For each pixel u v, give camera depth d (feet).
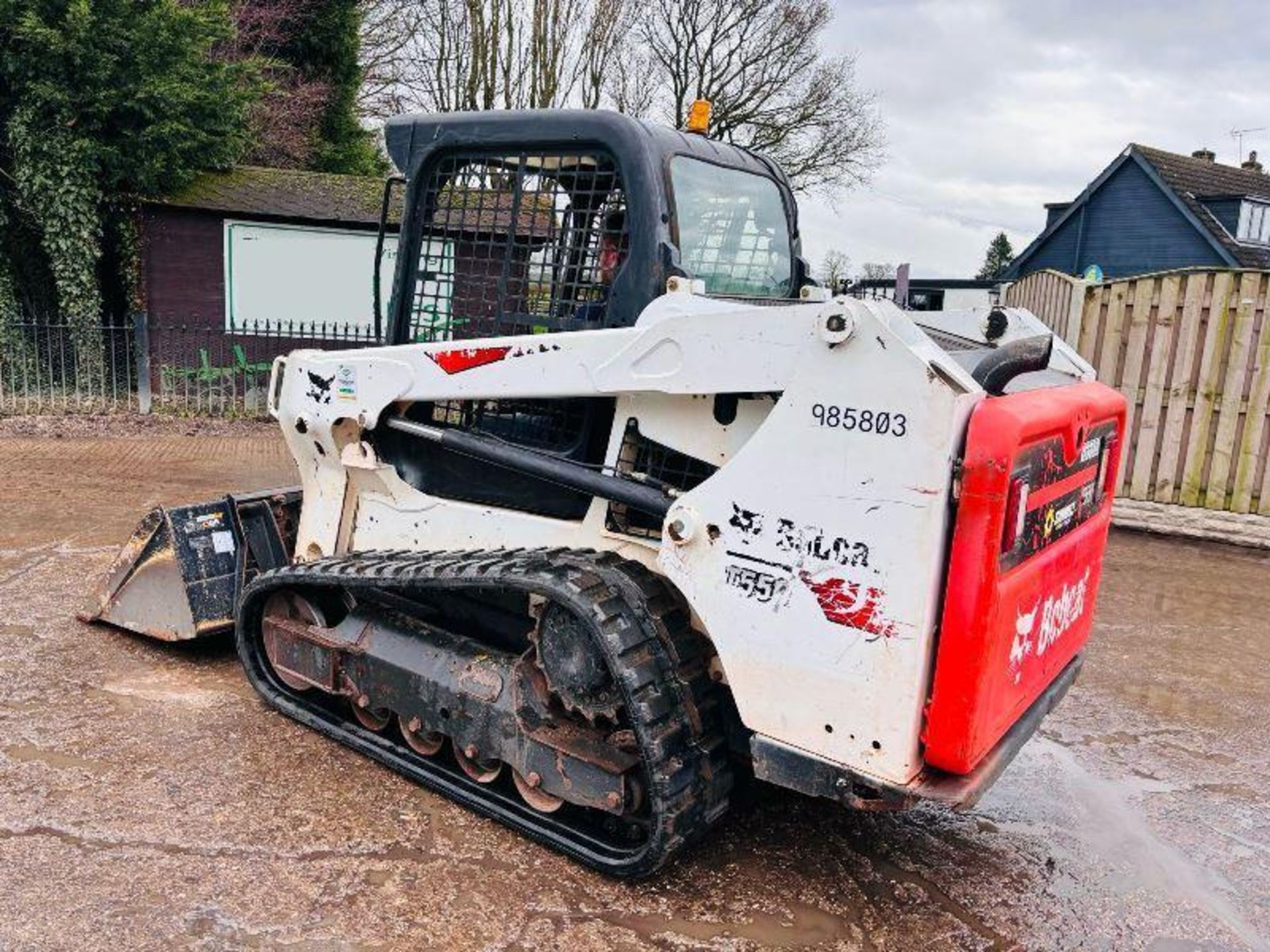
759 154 12.53
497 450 10.67
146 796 10.55
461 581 10.01
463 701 10.57
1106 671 16.39
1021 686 8.96
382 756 11.32
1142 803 12.10
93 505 23.39
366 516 12.34
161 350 43.19
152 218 43.09
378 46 78.59
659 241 9.75
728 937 8.91
